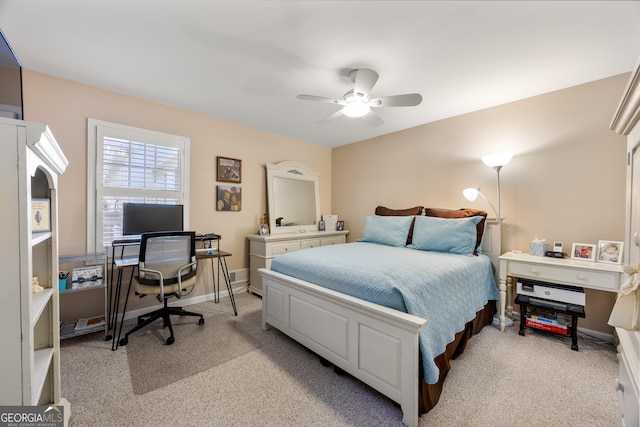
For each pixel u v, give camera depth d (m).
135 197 2.70
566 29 1.66
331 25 1.65
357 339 1.60
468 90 2.51
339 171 4.68
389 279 1.59
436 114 3.13
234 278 3.53
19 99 2.06
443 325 1.60
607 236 2.26
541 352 2.05
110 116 2.56
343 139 4.26
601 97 2.29
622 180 2.21
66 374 1.75
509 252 2.73
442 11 1.52
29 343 0.89
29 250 0.89
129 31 1.72
